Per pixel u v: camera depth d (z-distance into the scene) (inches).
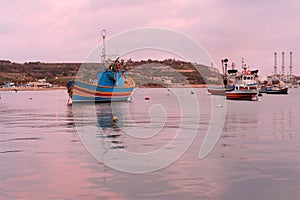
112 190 585.0
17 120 1769.2
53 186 605.9
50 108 2738.7
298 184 610.2
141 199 544.7
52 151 901.8
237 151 887.7
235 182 623.5
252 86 4288.9
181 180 637.9
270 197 551.2
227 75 4854.8
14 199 546.0
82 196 557.9
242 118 1823.3
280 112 2234.3
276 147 936.3
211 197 551.5
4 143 1028.5
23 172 694.5
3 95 6555.1
